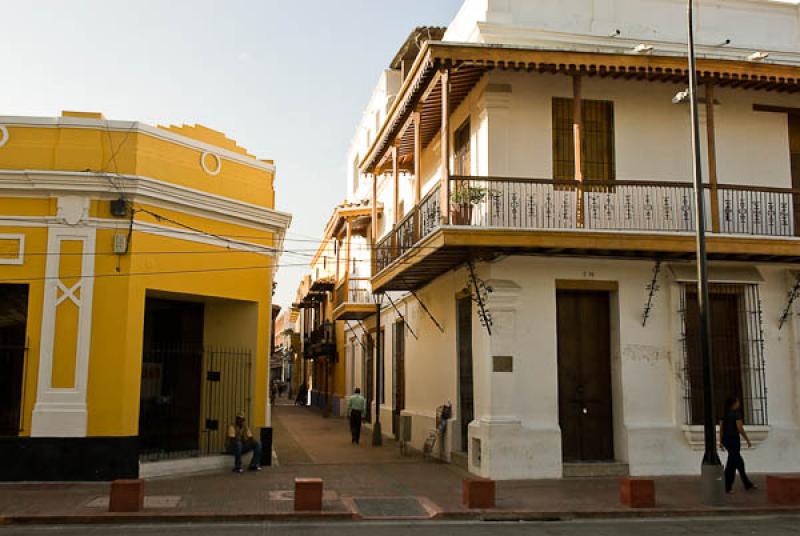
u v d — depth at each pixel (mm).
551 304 14609
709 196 15258
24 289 13727
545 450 14070
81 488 12508
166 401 15875
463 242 13430
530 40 16234
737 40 17797
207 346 16281
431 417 18234
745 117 16234
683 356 14828
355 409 21391
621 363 14750
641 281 15055
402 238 17250
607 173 15469
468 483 11414
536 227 14180
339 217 27906
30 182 13453
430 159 19312
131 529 9938
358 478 14352
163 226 14258
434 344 18297
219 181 15523
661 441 14562
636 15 17188
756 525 10547
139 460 13883
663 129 15781
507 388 14148
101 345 13398
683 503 11742
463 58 13578
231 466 15484
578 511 11094
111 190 13633
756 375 15164
